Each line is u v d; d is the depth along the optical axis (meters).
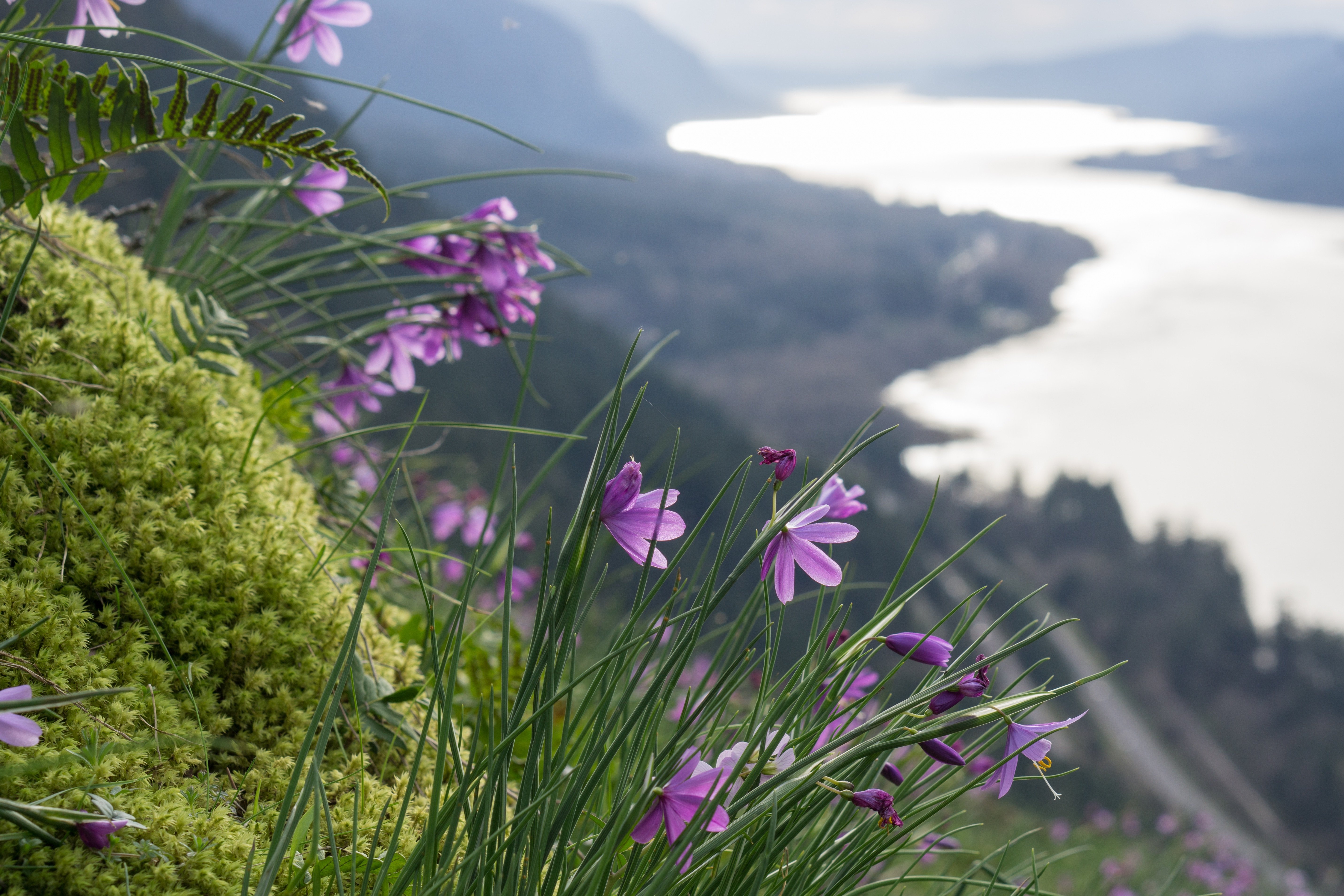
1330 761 78.25
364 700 1.59
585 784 1.15
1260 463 157.88
